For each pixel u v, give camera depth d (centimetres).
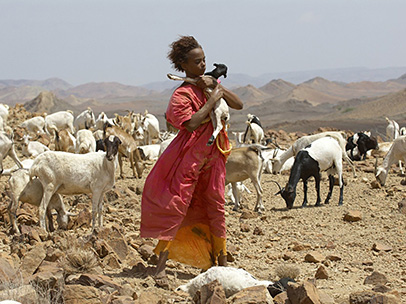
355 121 8281
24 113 3412
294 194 1352
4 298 494
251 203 1469
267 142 2077
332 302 559
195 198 645
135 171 1838
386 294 526
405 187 1575
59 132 1944
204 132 614
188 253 651
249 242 998
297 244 953
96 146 1750
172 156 612
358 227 1118
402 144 1566
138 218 1159
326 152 1382
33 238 828
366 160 2225
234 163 1309
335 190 1600
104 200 1323
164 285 621
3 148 1409
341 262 848
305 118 13038
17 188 978
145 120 2698
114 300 512
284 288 565
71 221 1023
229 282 569
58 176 969
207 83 611
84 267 629
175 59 626
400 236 1019
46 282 539
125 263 748
